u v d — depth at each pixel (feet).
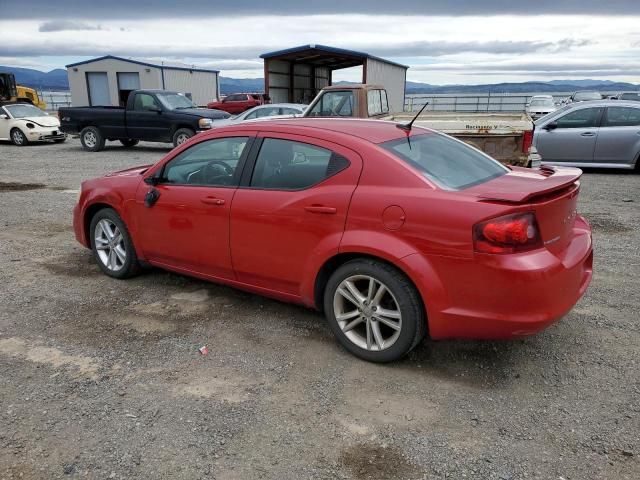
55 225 23.63
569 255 10.64
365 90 38.93
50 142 66.18
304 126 12.55
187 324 13.35
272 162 12.57
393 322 10.96
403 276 10.61
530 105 102.32
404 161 11.05
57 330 13.03
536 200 9.84
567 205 10.66
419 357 11.62
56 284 16.12
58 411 9.74
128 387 10.54
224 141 13.57
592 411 9.67
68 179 36.73
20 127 61.00
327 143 11.79
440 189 10.44
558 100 127.75
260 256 12.61
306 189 11.78
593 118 35.86
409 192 10.54
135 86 120.57
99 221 16.56
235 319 13.64
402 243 10.39
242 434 9.11
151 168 15.21
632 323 13.12
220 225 13.16
